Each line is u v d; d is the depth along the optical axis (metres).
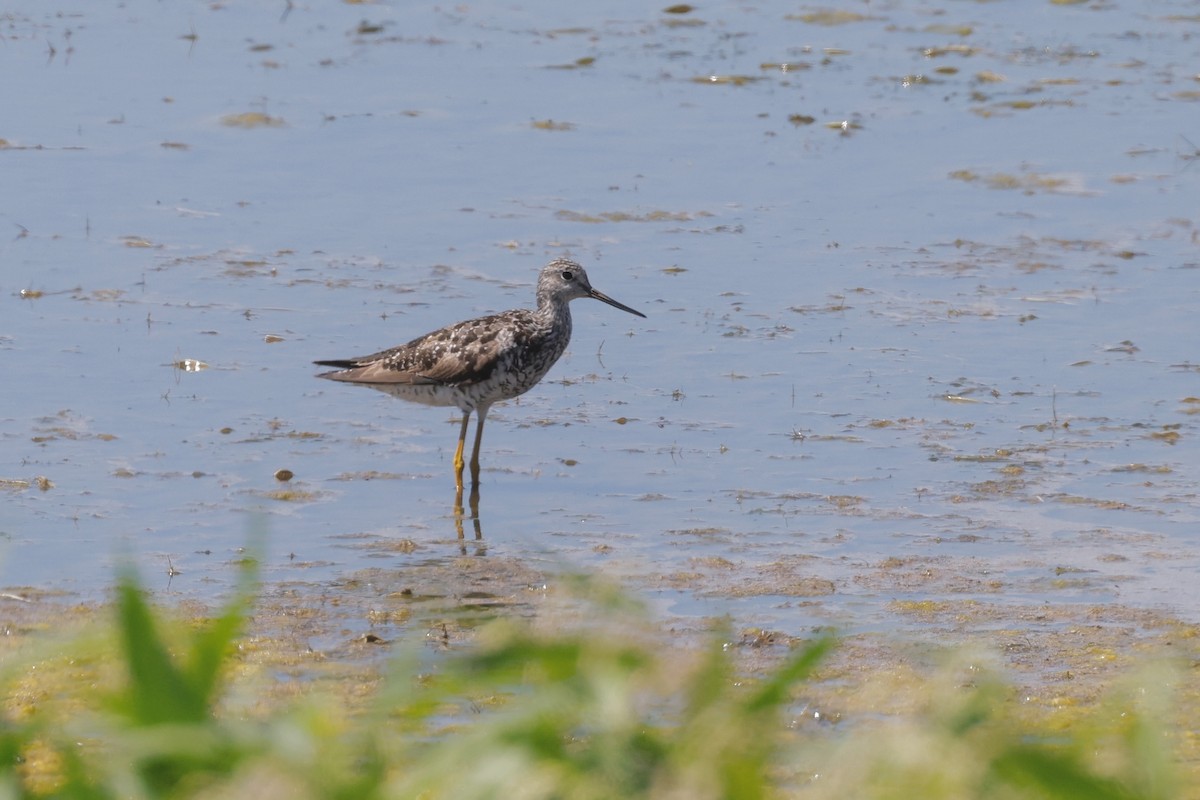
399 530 13.45
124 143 24.88
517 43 31.47
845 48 31.58
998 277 20.41
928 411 16.42
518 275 20.17
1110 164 24.81
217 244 21.02
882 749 5.84
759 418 16.33
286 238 21.33
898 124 26.80
